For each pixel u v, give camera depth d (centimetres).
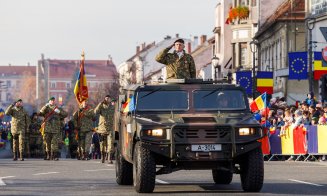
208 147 2289
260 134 2306
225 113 2459
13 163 4225
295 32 8669
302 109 4772
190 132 2297
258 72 6925
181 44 2620
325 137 4556
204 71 15725
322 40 7506
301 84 8731
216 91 2495
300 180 2839
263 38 10300
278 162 4328
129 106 2491
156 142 2297
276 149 4819
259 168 2302
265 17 10775
